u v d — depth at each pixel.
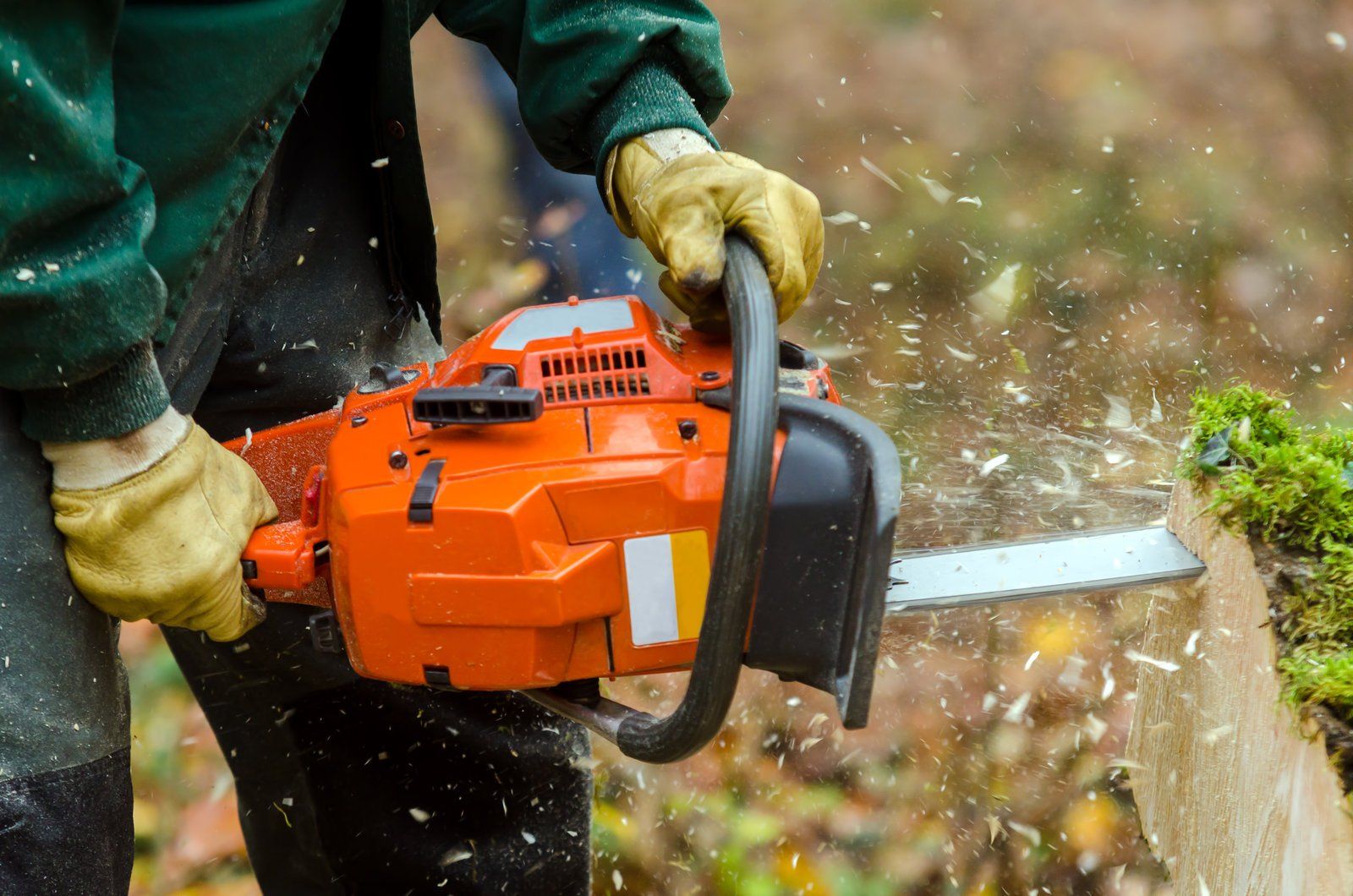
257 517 3.06
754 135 10.08
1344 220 9.03
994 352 7.89
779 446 2.68
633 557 2.70
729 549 2.42
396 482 2.81
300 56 2.92
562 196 7.55
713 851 5.22
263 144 2.96
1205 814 3.11
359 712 3.97
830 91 10.33
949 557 2.98
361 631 2.84
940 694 5.74
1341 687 2.49
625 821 5.35
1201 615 3.10
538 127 3.57
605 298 3.09
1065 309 8.30
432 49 10.41
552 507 2.68
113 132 2.54
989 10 10.73
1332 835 2.46
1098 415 7.15
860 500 2.56
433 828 4.09
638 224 3.07
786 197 2.93
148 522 2.76
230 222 2.95
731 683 2.48
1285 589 2.75
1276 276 8.50
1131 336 8.05
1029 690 5.72
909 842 5.20
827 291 8.55
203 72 2.76
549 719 4.06
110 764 2.86
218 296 3.23
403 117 3.40
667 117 3.26
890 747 5.57
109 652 2.92
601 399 2.84
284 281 3.59
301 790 4.08
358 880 4.15
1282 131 9.60
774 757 5.61
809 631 2.60
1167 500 5.53
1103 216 9.04
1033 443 6.66
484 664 2.77
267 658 3.86
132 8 2.69
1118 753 5.44
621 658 2.75
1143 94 10.01
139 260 2.55
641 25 3.30
